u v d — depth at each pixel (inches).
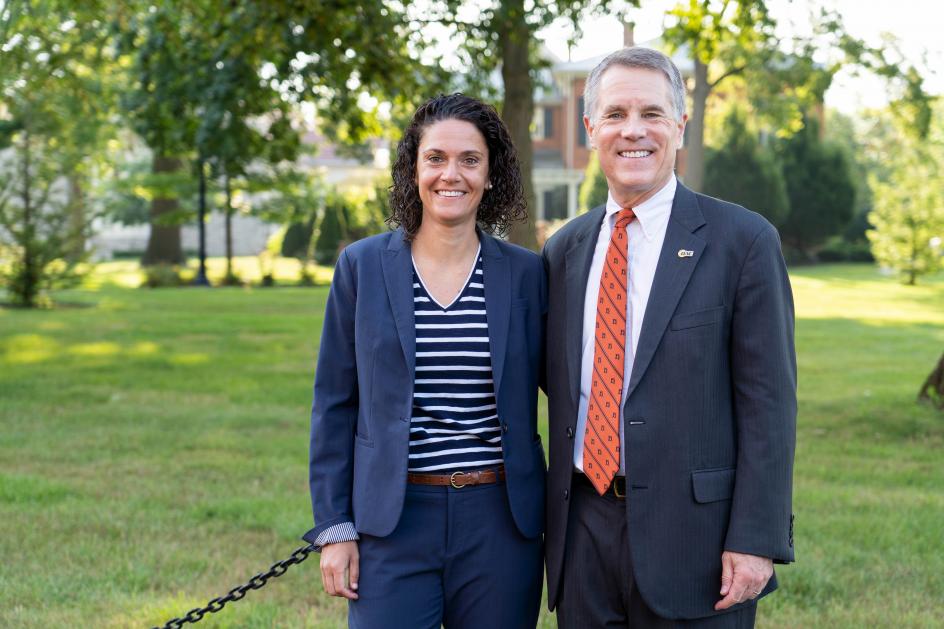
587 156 1649.9
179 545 202.4
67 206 791.1
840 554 194.7
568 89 1633.9
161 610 163.8
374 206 1289.4
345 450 108.0
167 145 486.0
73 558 193.5
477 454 104.5
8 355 503.5
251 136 473.7
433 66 495.8
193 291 986.7
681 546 99.0
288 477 259.8
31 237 769.6
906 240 1114.1
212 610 114.6
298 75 422.6
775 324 98.5
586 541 104.0
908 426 326.0
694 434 99.0
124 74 748.6
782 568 186.7
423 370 104.3
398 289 105.2
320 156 1814.7
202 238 1095.0
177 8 439.5
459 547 104.2
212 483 253.4
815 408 362.3
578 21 469.7
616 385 101.3
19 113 736.3
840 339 600.1
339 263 109.7
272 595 177.3
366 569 105.2
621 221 104.0
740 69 968.3
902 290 1040.2
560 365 106.3
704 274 100.1
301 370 461.7
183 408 364.2
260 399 384.5
